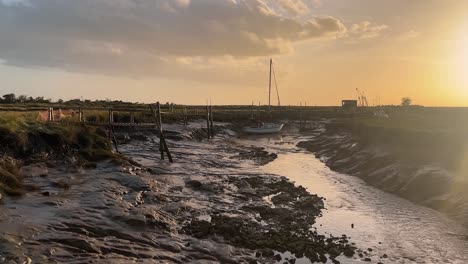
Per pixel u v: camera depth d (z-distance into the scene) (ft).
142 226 50.70
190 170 101.86
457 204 67.92
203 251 45.98
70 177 69.87
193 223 55.98
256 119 307.58
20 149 73.36
